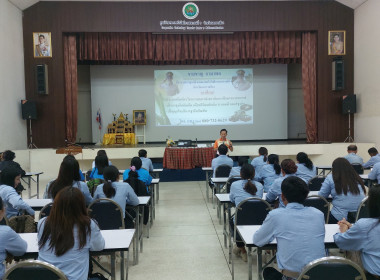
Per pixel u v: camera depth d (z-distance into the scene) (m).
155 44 10.08
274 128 11.54
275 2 9.48
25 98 9.35
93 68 11.27
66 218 1.81
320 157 9.20
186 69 11.29
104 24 9.29
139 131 11.33
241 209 3.01
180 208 5.83
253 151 9.09
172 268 3.38
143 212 3.90
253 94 11.45
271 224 2.01
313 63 9.80
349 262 1.65
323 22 9.60
